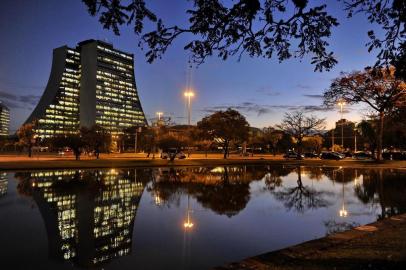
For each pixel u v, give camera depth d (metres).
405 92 35.94
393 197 16.47
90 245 8.53
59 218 11.62
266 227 10.45
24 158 57.47
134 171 33.88
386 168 38.03
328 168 39.44
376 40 6.55
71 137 50.22
